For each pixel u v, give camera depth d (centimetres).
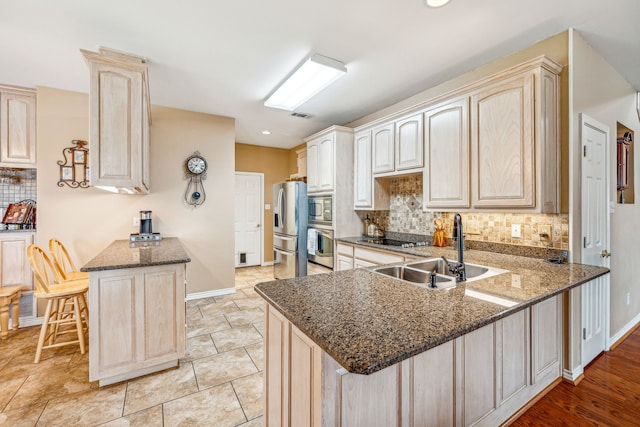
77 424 167
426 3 177
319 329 93
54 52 232
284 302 120
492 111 217
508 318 168
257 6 180
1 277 295
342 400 103
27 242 304
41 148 302
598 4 178
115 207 336
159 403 186
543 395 192
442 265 213
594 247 226
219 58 242
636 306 303
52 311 269
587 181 217
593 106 227
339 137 376
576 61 206
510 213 227
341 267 366
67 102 311
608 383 206
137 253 247
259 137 528
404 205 351
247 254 602
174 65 253
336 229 375
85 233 321
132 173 215
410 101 326
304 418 111
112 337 201
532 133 194
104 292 199
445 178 254
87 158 321
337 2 176
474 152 229
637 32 206
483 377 154
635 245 297
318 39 216
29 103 306
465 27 202
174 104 353
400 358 79
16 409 179
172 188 367
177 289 224
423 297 126
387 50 230
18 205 328
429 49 229
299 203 436
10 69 263
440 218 307
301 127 454
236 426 167
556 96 204
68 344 242
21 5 177
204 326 304
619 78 265
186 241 377
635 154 295
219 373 220
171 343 221
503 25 199
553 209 201
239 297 396
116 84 212
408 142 296
